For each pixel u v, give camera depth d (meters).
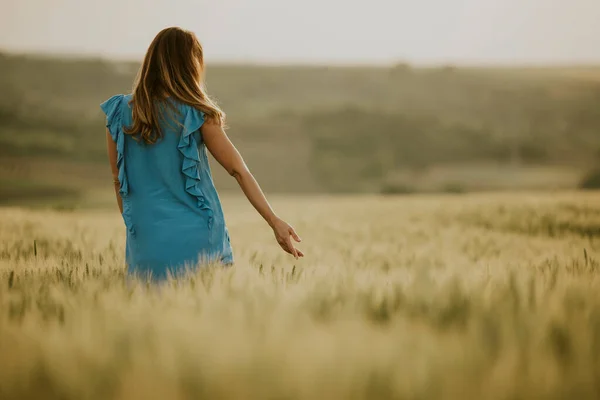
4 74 101.00
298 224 12.88
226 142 4.90
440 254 7.02
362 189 76.00
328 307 3.36
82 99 96.50
